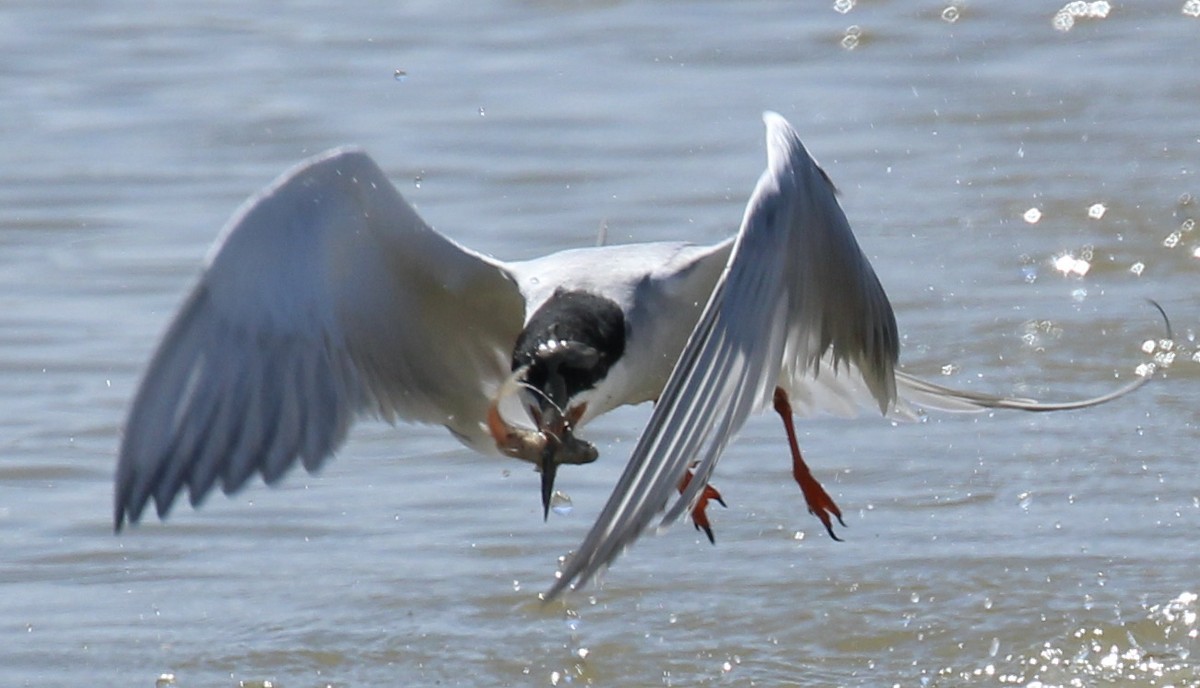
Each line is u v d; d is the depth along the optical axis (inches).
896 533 472.1
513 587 452.4
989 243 660.7
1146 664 408.8
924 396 400.5
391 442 541.0
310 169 307.3
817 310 331.3
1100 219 676.7
